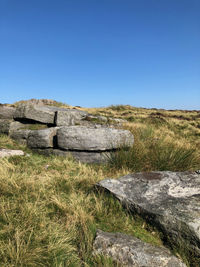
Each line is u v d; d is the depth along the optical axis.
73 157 6.11
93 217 3.31
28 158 5.75
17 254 2.36
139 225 3.26
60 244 2.62
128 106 27.19
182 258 2.68
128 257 2.49
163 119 17.06
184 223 2.85
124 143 6.07
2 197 3.52
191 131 13.99
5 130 7.33
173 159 5.53
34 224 2.95
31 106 7.44
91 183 4.42
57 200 3.56
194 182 4.05
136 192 3.74
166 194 3.67
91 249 2.67
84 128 6.11
